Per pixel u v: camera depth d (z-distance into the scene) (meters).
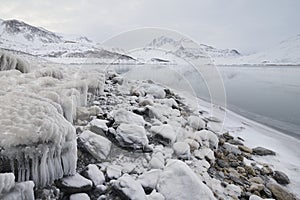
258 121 9.37
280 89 20.66
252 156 5.51
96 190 2.66
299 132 7.96
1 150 2.10
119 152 3.60
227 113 9.92
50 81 4.89
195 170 3.77
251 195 3.48
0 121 2.31
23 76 5.09
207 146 4.85
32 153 2.23
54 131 2.39
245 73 47.19
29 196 2.03
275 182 4.38
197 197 2.69
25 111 2.55
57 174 2.50
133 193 2.56
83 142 3.34
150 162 3.43
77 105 4.70
